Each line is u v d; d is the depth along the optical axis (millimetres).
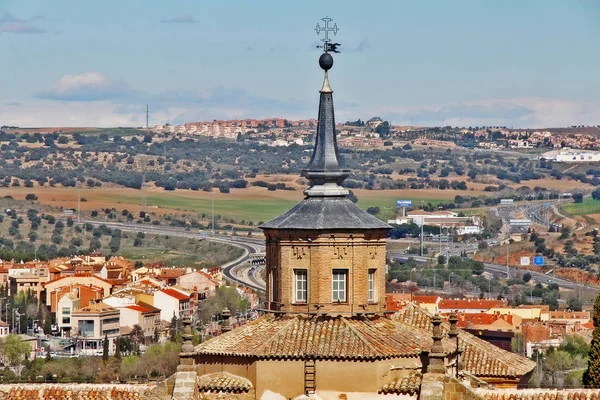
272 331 136375
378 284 139375
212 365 136500
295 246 137625
